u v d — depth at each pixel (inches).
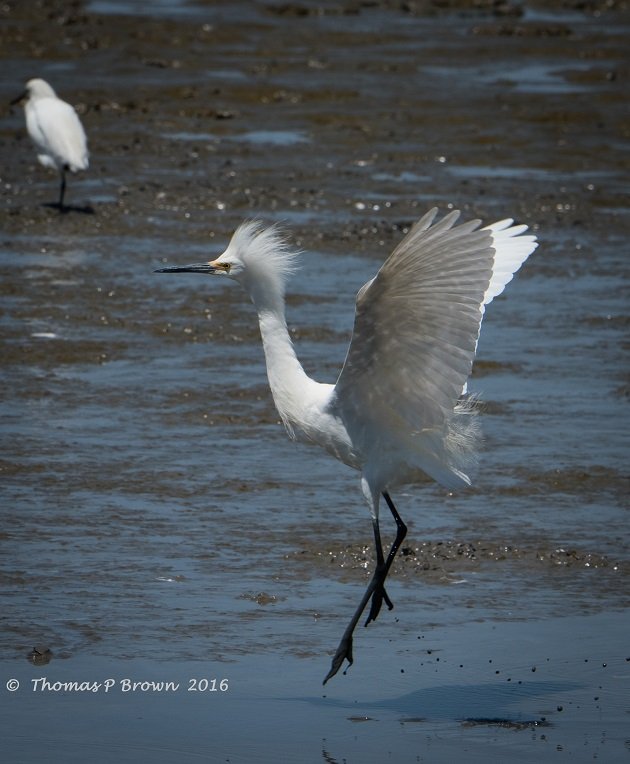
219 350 703.1
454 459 363.3
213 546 452.4
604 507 501.4
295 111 1406.3
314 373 658.2
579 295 829.8
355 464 380.5
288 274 386.6
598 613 409.7
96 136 1264.8
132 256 885.2
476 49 1839.3
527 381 662.5
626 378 670.5
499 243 392.2
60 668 361.4
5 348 684.7
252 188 1088.8
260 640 383.9
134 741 323.9
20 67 1573.6
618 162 1233.4
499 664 373.7
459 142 1291.8
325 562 443.8
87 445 553.6
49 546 446.3
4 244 904.3
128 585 417.7
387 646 384.8
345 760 317.1
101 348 693.9
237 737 328.2
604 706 350.9
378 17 2140.7
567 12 2320.4
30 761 313.3
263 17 2057.1
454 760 318.7
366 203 1053.8
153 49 1710.1
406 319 339.6
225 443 564.4
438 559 447.8
